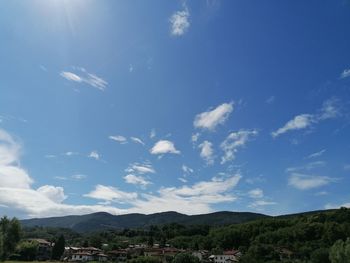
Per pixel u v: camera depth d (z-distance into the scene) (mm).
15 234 130875
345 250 113750
